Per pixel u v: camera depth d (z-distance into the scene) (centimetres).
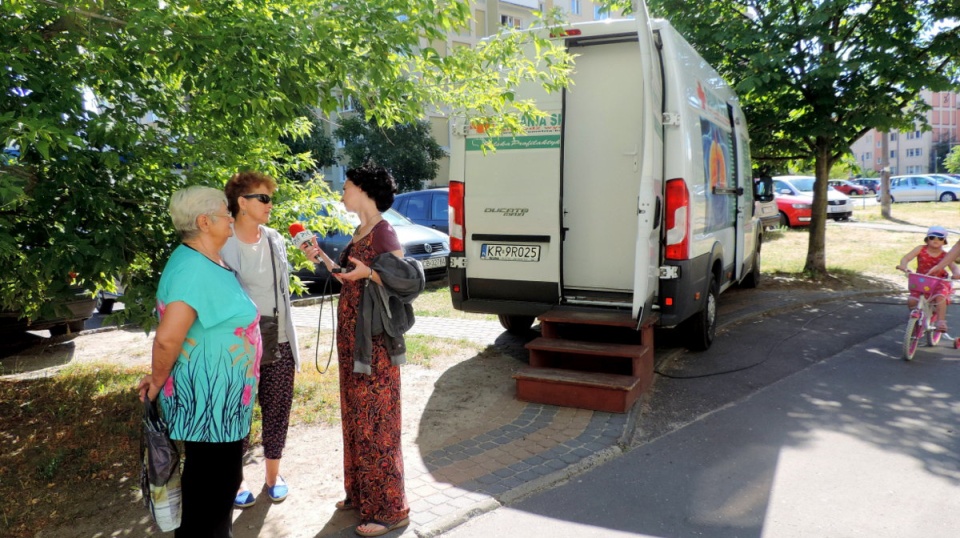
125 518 352
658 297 552
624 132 582
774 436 456
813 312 870
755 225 998
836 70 888
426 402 537
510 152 601
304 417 495
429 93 452
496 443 450
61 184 398
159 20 351
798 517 346
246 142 502
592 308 594
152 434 257
